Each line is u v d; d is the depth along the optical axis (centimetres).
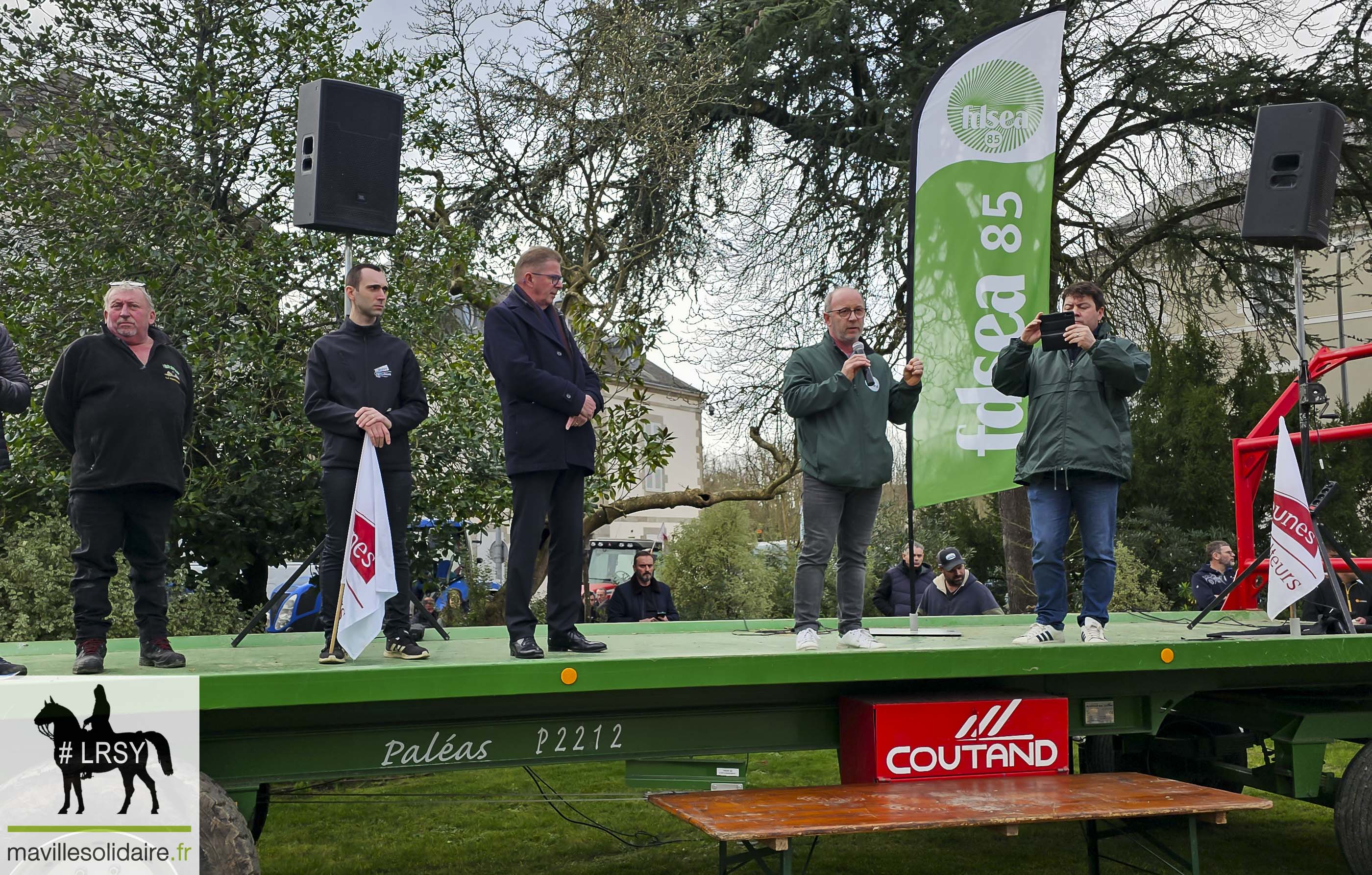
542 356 374
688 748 379
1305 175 439
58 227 758
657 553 1783
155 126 820
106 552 342
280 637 477
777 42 1262
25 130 806
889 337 1273
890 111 1248
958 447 500
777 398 1248
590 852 550
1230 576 797
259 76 835
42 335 704
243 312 774
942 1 1230
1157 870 505
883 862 523
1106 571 423
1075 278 1381
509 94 1093
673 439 953
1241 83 1282
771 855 514
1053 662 378
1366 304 2770
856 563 416
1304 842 564
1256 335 1625
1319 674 439
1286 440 416
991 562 1520
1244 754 498
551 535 386
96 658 331
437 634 507
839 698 396
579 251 1126
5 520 715
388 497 386
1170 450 1476
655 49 1138
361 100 415
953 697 388
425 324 821
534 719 360
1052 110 509
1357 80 1288
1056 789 365
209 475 740
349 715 340
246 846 303
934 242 502
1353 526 1354
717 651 370
